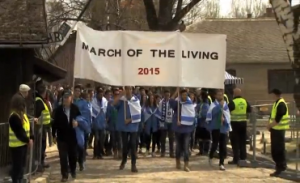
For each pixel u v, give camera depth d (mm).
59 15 27969
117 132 16656
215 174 13484
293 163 15383
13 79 13477
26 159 11180
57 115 12109
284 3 9781
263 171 14016
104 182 12195
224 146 14539
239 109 15180
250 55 40219
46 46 13117
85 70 13586
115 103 13953
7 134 10805
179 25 25688
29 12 13805
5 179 10734
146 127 17641
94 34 13633
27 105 13281
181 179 12633
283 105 13070
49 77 16969
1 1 14180
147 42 13758
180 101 13992
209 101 17531
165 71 13812
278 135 13117
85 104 14430
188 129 14023
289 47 9734
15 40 12867
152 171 13969
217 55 14000
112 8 33375
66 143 12156
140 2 35812
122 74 13727
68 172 12570
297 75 9664
